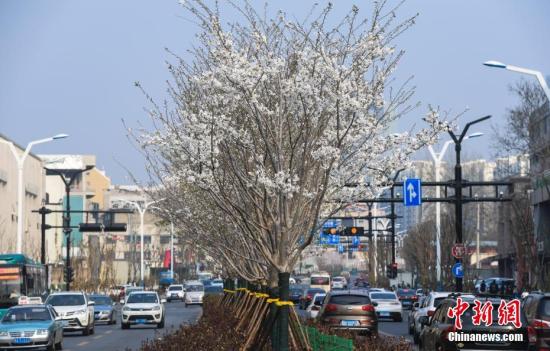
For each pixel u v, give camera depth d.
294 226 25.27
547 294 34.69
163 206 41.50
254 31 25.69
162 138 26.75
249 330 34.56
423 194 137.88
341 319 49.22
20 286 62.97
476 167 146.38
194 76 26.00
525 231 81.56
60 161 177.25
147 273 185.12
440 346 30.22
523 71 50.44
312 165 24.91
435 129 25.69
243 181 25.55
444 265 98.75
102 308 76.38
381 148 25.50
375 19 24.91
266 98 25.06
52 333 45.53
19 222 74.75
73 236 172.38
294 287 116.31
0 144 119.44
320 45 24.12
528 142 73.12
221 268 58.84
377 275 155.25
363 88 24.92
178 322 76.62
